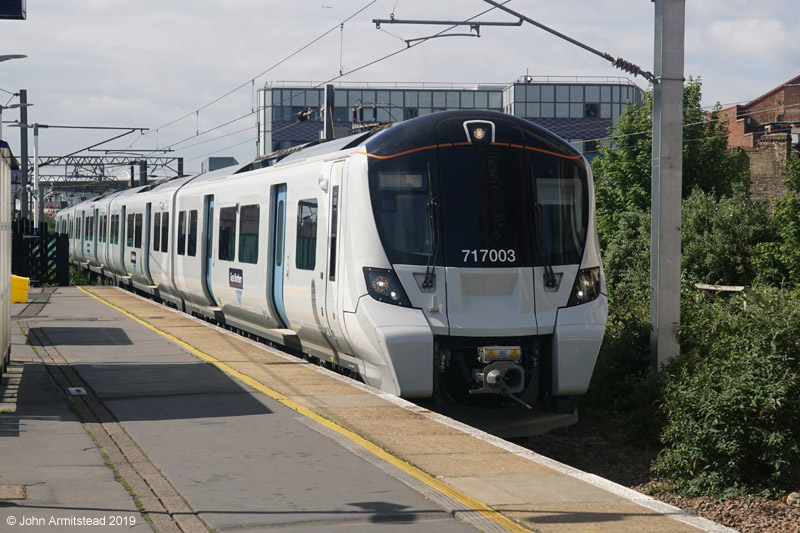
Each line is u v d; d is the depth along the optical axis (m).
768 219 29.83
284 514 5.84
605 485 6.61
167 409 9.38
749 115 70.00
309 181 12.66
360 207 10.66
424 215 10.47
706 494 9.51
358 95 72.88
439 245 10.37
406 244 10.39
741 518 8.62
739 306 11.91
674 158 12.73
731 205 30.56
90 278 42.25
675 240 12.69
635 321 13.61
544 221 10.66
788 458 9.40
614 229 36.53
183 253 21.03
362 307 10.38
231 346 14.57
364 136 11.75
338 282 11.06
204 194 19.22
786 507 8.95
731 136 67.38
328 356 12.55
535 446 11.46
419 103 73.06
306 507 5.99
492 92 73.56
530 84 70.44
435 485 6.54
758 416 9.76
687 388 10.38
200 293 19.66
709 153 37.59
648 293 15.89
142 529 5.48
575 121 71.00
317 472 6.90
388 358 10.11
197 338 15.67
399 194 10.53
